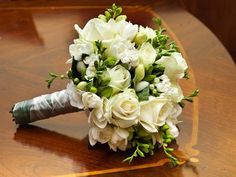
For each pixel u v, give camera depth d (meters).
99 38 0.84
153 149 0.87
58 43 1.16
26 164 0.85
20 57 1.11
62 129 0.92
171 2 1.31
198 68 1.08
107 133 0.83
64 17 1.25
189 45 1.15
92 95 0.79
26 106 0.91
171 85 0.85
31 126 0.93
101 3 1.30
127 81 0.81
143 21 1.23
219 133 0.91
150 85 0.82
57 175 0.83
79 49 0.82
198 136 0.91
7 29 1.21
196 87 1.02
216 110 0.96
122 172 0.84
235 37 1.83
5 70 1.07
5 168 0.84
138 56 0.82
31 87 1.02
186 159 0.86
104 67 0.80
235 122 0.94
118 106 0.79
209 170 0.84
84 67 0.82
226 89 1.02
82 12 1.27
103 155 0.87
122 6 1.29
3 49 1.14
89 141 0.88
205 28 1.21
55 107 0.89
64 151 0.88
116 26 0.85
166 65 0.84
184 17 1.25
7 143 0.89
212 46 1.15
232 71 1.07
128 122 0.80
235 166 0.85
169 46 0.94
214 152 0.88
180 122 0.93
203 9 1.77
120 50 0.82
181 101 0.89
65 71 1.07
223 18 1.78
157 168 0.85
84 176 0.83
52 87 1.02
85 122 0.93
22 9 1.28
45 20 1.24
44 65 1.08
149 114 0.81
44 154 0.87
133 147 0.86
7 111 0.96
